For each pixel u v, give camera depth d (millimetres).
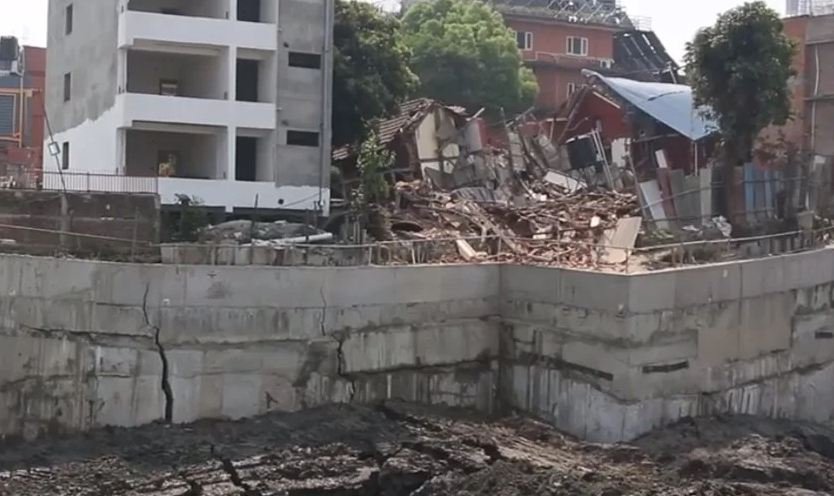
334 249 31500
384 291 29969
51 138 46531
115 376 27875
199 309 28188
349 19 44125
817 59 52781
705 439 28078
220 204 38562
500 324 31500
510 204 44562
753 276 31438
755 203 40562
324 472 25141
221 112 38781
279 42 40094
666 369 29000
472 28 67750
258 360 28672
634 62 82562
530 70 74500
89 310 27906
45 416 27922
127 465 25125
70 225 32938
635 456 26688
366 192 40406
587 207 43281
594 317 28766
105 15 40188
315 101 40812
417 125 49250
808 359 33562
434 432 27828
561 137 59906
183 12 41750
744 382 31281
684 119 53562
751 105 39844
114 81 39000
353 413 28781
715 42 39844
